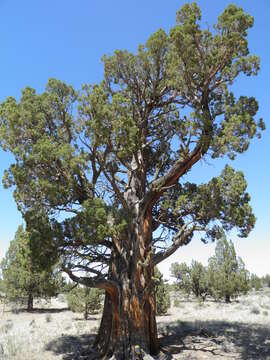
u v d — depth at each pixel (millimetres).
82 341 16047
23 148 11242
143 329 12094
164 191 14211
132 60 13727
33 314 31438
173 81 12445
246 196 12023
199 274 45656
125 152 11203
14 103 11789
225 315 26812
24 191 11414
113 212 11352
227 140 11273
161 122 14812
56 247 11148
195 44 11969
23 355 13375
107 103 11320
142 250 12945
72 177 11516
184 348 13336
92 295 28672
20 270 33000
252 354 12320
